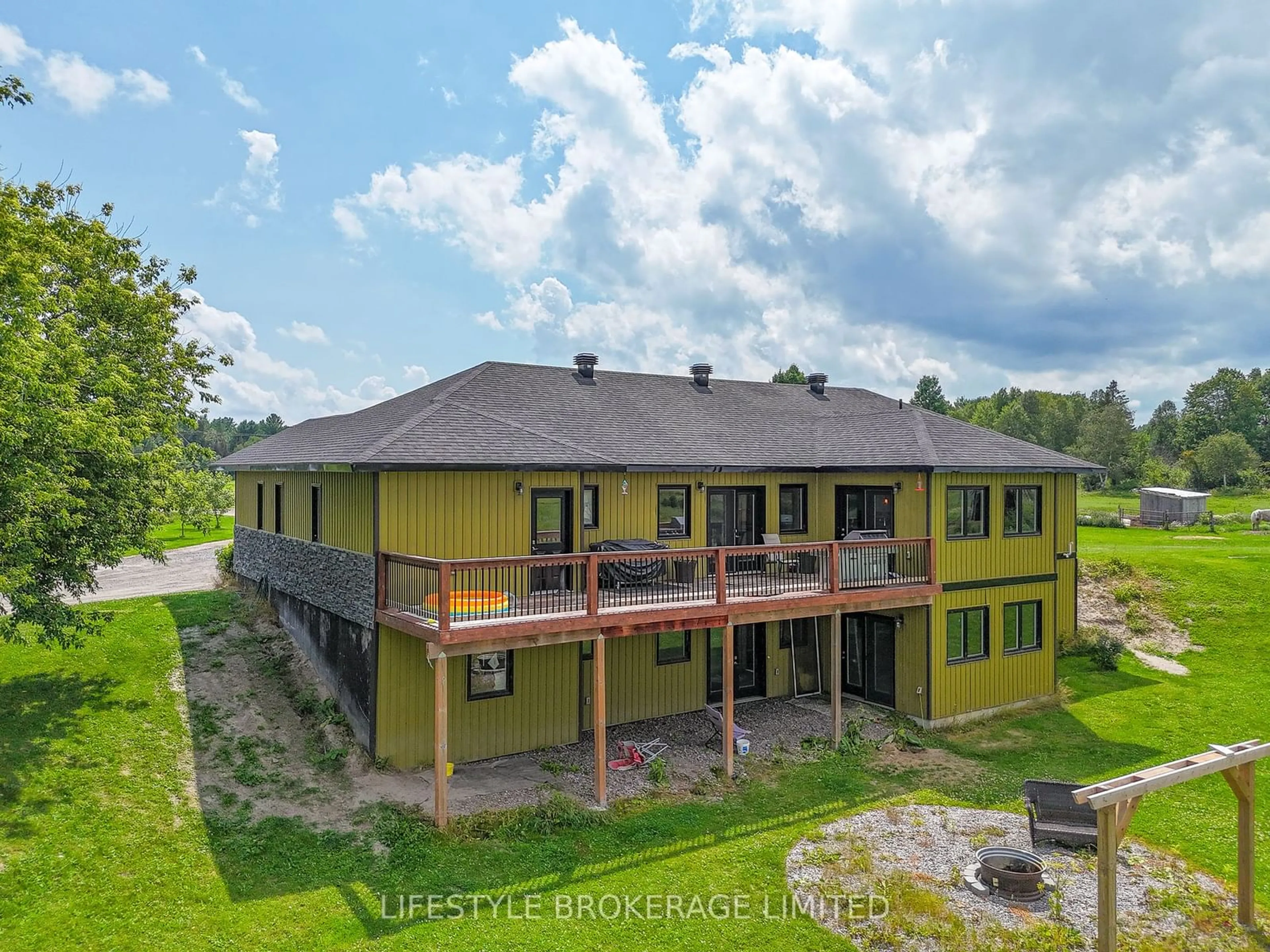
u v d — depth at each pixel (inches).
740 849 429.4
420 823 443.8
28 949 325.7
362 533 546.3
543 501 598.2
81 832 408.5
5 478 453.7
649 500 660.7
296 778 498.6
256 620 749.3
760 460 698.8
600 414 717.9
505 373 751.7
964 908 373.7
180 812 441.1
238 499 975.6
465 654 449.1
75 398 518.0
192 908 359.9
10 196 543.5
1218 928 362.3
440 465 513.3
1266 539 1449.3
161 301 715.4
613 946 335.3
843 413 878.4
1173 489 2041.1
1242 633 885.2
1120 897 386.3
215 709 569.3
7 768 450.3
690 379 900.0
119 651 633.0
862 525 723.4
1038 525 753.0
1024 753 597.9
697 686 687.1
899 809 487.8
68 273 662.5
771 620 562.3
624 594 561.0
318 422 994.1
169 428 683.4
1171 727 654.5
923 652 659.4
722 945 338.6
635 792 507.8
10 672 573.3
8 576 461.4
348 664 570.9
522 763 559.2
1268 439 4030.5
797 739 619.8
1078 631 881.5
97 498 560.1
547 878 393.1
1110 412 3132.4
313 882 384.2
